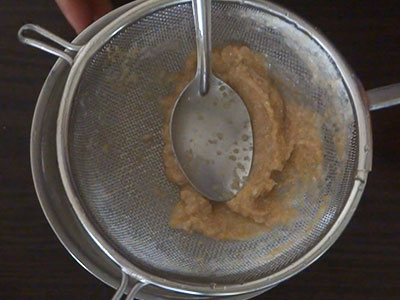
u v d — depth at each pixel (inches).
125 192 12.4
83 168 12.0
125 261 11.5
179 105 12.4
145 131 12.6
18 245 12.9
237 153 12.4
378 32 13.5
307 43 12.2
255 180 12.3
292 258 12.1
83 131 12.0
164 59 12.5
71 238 12.0
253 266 12.3
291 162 12.7
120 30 11.8
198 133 12.4
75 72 11.5
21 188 13.0
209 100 12.4
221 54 12.5
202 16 11.2
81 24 12.7
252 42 12.5
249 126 12.4
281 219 12.6
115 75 12.2
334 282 13.3
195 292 11.6
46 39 13.2
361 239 13.4
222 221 12.5
